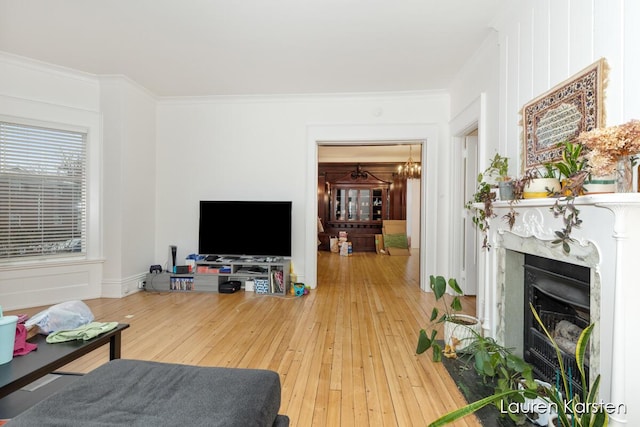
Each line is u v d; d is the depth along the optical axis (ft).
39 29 9.41
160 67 11.96
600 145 4.25
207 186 15.20
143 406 3.60
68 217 12.50
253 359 7.84
